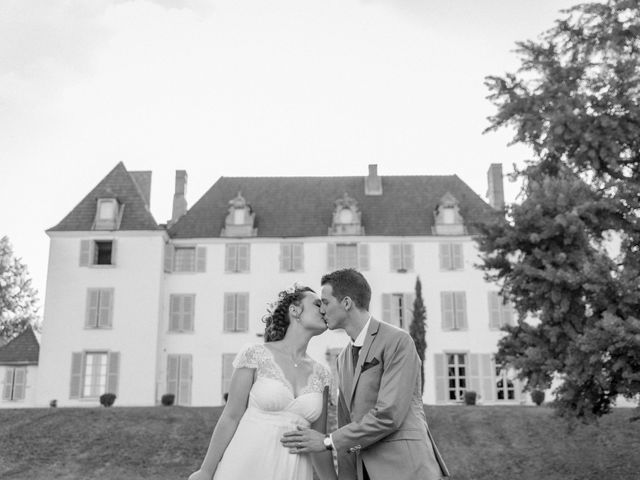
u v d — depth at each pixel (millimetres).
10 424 24688
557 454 21219
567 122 15094
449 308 35938
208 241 37281
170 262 37062
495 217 16109
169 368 35625
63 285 35844
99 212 36844
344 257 37000
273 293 36531
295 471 5176
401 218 38250
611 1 16031
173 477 20469
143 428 24312
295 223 38250
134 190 38250
